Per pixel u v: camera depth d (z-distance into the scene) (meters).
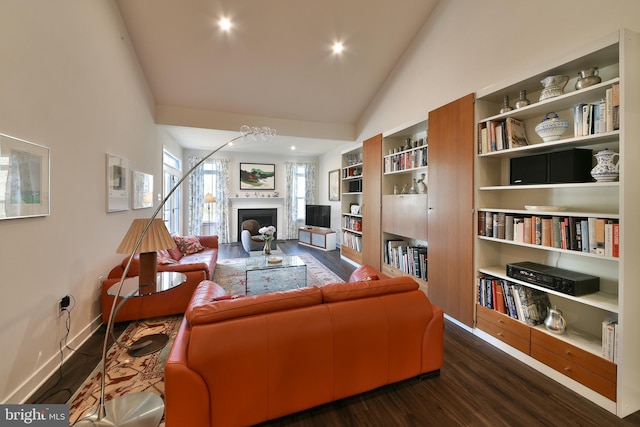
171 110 4.43
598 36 1.84
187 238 4.46
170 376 1.20
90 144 2.37
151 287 2.18
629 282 1.55
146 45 3.37
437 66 3.28
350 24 3.37
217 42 3.41
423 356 1.78
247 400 1.34
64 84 2.00
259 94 4.41
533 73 2.01
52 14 1.86
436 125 2.92
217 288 2.13
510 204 2.48
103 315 2.54
